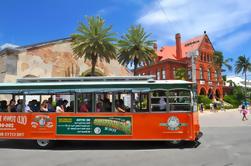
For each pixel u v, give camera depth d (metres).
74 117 13.59
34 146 14.53
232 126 23.08
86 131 13.48
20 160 11.18
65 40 36.00
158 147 13.41
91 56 36.03
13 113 14.02
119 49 41.69
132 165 9.86
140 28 44.00
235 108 72.75
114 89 13.46
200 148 12.92
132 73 45.03
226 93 85.19
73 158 11.37
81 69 37.22
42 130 13.74
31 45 33.53
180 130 13.01
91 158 11.29
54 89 13.80
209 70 78.38
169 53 79.31
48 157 11.69
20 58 31.73
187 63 75.50
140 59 43.75
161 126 13.12
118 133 13.30
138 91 13.31
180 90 13.16
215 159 10.53
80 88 13.65
